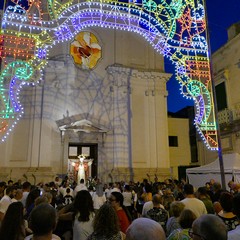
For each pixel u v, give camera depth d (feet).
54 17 50.26
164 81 74.28
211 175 47.37
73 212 14.70
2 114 55.26
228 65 67.67
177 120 85.87
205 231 7.04
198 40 47.70
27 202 19.85
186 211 12.18
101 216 11.33
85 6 67.72
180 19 46.85
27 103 63.67
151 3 47.29
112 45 73.31
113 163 66.95
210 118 66.95
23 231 10.41
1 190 30.12
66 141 65.00
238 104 62.95
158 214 17.78
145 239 6.19
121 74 71.00
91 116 67.67
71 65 68.39
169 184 43.14
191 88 50.83
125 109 69.97
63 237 16.21
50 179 60.49
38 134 62.44
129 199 35.35
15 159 60.80
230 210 13.26
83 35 71.00
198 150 79.00
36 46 48.06
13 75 51.52
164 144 70.79
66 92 67.00
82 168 65.21
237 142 62.64
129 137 68.80
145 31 51.11
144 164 68.64
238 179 42.63
